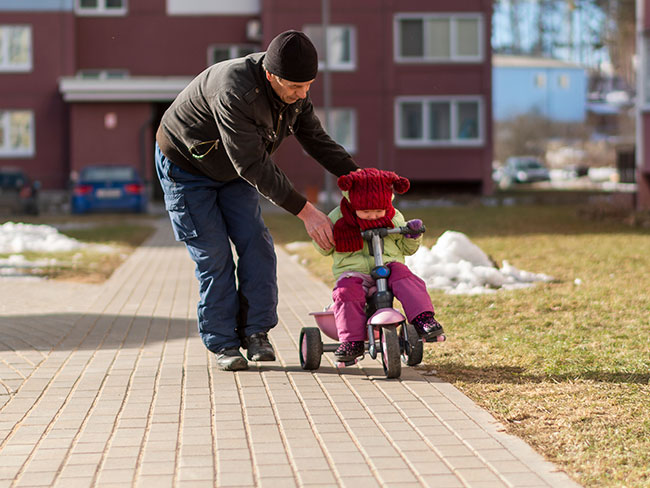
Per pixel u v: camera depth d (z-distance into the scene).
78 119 40.75
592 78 105.38
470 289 11.30
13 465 4.98
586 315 9.42
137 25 44.06
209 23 44.31
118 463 5.00
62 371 7.30
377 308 6.87
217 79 6.50
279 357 7.85
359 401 6.29
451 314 9.65
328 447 5.26
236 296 7.38
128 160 40.94
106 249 18.14
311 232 6.83
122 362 7.66
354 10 42.50
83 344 8.52
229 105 6.36
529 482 4.63
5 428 5.70
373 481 4.70
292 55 6.17
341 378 7.01
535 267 13.49
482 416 5.84
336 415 5.94
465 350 7.88
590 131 86.69
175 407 6.18
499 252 15.62
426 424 5.69
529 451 5.12
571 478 4.69
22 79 42.91
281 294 11.80
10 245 17.81
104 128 40.84
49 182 43.00
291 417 5.90
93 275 14.04
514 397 6.27
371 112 42.88
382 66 42.66
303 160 41.88
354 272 7.07
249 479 4.73
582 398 6.15
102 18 43.94
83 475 4.81
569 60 105.12
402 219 7.21
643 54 27.62
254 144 6.45
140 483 4.68
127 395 6.52
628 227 21.34
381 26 42.59
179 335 9.02
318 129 7.30
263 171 6.54
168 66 44.28
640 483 4.52
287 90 6.37
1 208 30.94
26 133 43.09
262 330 7.42
